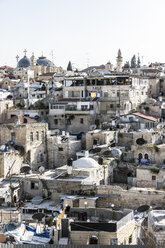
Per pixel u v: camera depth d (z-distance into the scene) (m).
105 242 33.03
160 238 31.98
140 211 47.84
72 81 101.00
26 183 55.66
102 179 59.38
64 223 33.47
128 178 62.91
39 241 33.78
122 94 94.69
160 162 65.62
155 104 91.81
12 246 30.05
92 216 41.59
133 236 37.75
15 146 68.81
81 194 52.28
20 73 172.00
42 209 49.97
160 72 136.50
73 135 84.19
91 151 70.69
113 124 80.81
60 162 74.12
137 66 189.00
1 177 61.97
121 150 69.06
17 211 43.81
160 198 49.94
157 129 77.88
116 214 40.56
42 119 94.56
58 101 97.19
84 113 88.69
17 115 88.88
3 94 114.94
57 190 53.81
